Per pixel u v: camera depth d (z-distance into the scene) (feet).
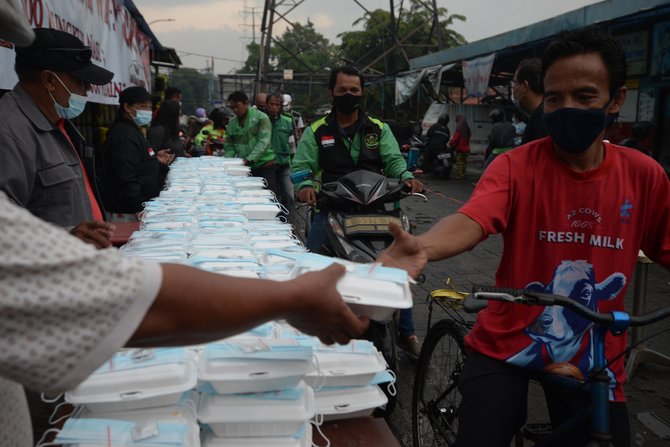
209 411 4.75
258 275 6.73
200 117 50.39
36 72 8.37
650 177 5.79
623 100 5.71
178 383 4.65
